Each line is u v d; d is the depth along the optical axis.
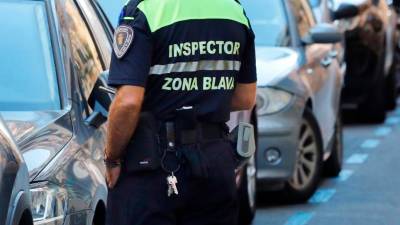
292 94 22.39
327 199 23.81
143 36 11.52
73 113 13.94
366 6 36.25
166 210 11.73
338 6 36.28
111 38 16.88
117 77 11.45
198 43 11.73
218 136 11.90
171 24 11.62
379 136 33.72
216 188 11.80
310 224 21.19
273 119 21.92
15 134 12.77
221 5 11.88
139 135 11.64
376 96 36.53
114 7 19.94
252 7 24.98
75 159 13.17
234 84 12.14
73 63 14.55
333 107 26.08
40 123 13.35
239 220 21.06
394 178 26.44
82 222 12.86
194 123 11.73
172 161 11.70
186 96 11.76
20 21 14.69
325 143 25.38
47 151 12.75
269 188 22.78
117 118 11.45
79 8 15.82
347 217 21.86
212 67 11.82
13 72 14.21
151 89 11.72
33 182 12.14
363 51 36.22
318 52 25.41
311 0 31.33
